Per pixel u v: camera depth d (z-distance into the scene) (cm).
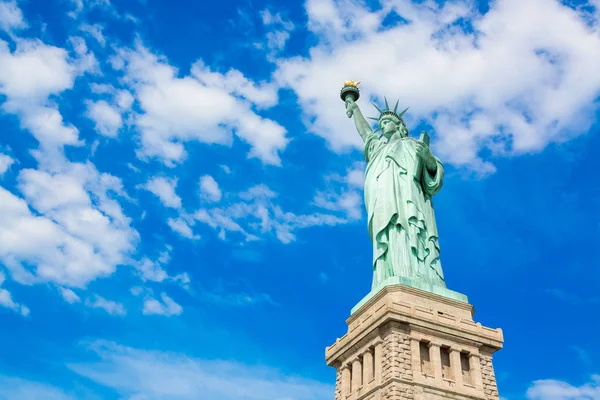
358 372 8175
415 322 7850
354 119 11388
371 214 9544
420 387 7388
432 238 9188
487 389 7862
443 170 9988
